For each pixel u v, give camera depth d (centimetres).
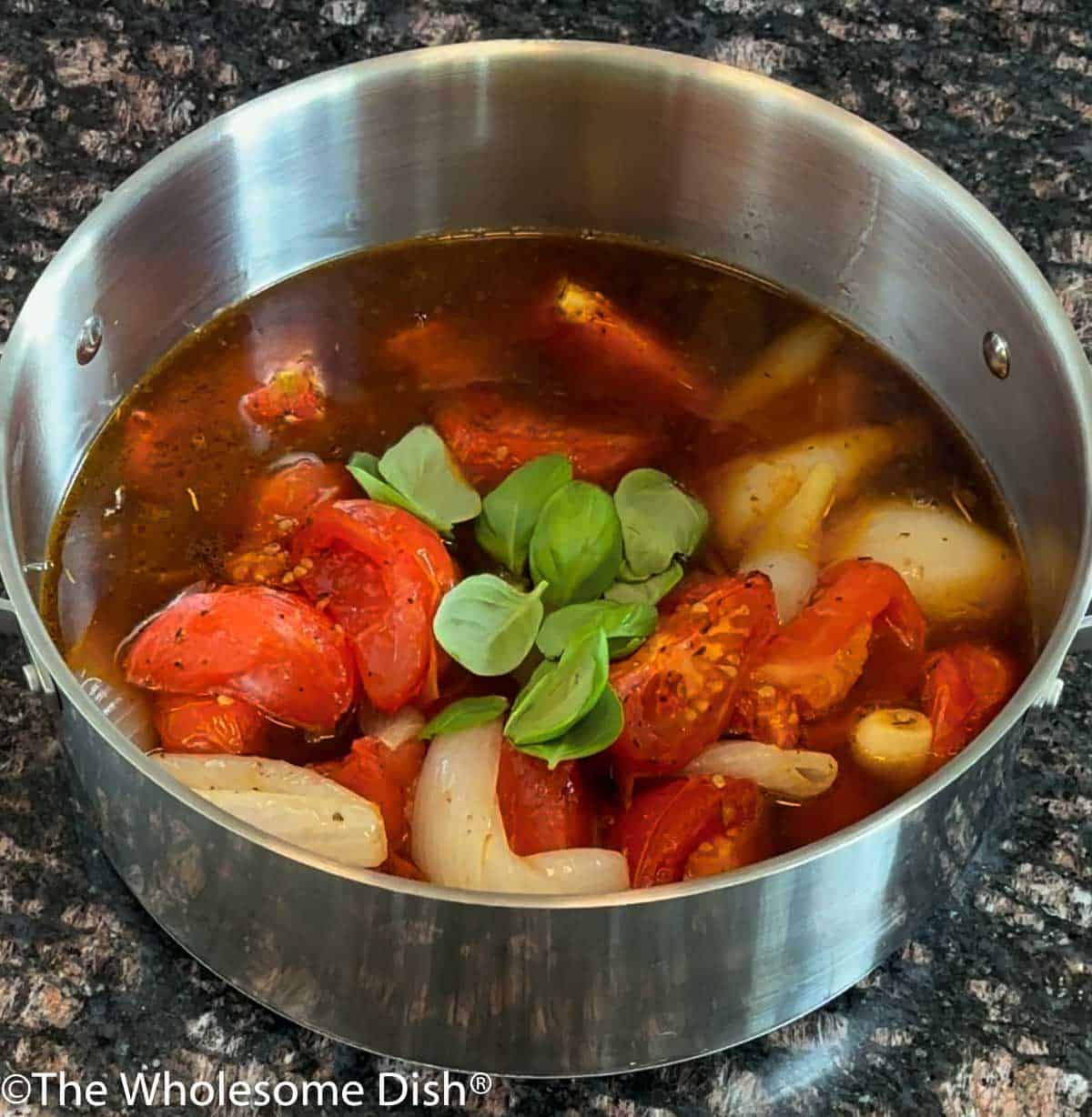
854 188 58
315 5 71
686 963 44
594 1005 45
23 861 51
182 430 57
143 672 50
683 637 50
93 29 70
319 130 58
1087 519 48
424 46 69
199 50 70
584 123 60
